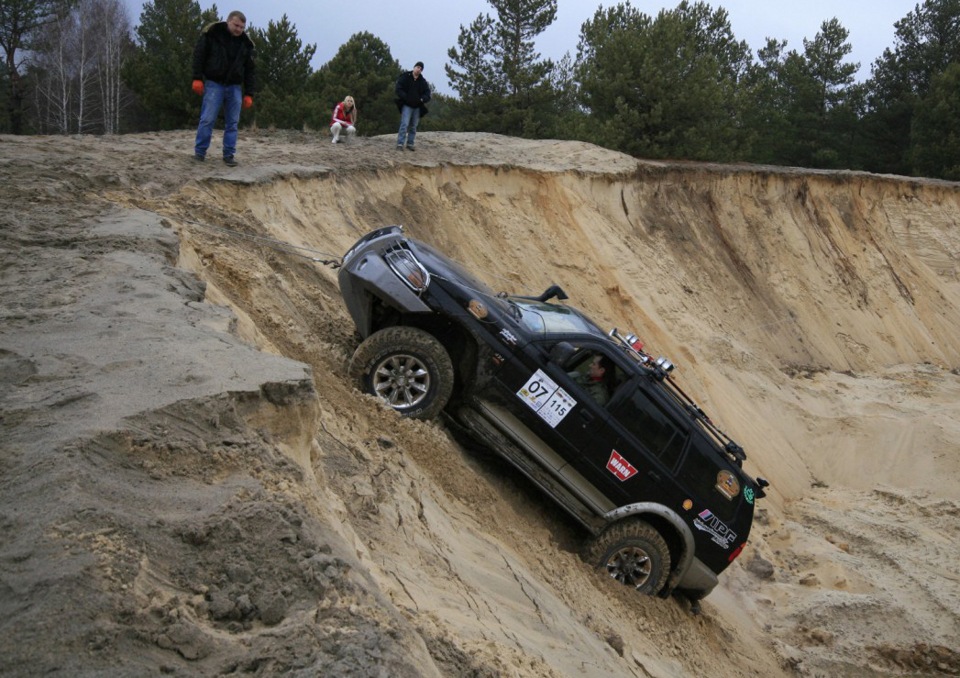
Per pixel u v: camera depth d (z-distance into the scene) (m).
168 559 3.15
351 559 3.61
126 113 44.31
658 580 8.60
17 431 3.69
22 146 11.37
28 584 2.77
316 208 13.19
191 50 32.72
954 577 14.05
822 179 30.00
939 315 30.17
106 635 2.69
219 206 10.74
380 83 40.59
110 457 3.58
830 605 12.27
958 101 40.00
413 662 3.08
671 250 23.11
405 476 6.66
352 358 7.99
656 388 8.54
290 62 35.41
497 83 38.69
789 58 43.31
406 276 8.14
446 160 18.67
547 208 20.11
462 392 8.29
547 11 38.16
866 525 16.17
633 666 6.79
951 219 33.06
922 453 19.36
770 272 26.20
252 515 3.46
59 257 6.56
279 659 2.85
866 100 44.16
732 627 10.65
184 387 4.27
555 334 8.33
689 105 31.81
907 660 11.40
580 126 32.06
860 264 29.17
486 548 6.59
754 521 15.91
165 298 5.85
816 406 21.23
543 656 5.18
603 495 8.43
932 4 44.28
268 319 8.29
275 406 4.50
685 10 40.66
